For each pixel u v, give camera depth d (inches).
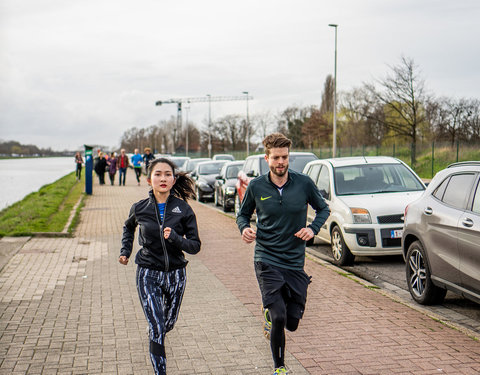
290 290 162.2
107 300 254.2
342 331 206.1
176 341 195.9
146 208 161.2
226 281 290.7
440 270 234.4
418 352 183.0
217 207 776.3
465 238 215.0
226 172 742.5
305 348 187.6
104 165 1262.3
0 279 301.1
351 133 2635.3
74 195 941.2
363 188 374.0
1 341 197.5
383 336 199.9
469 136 1567.4
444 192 244.2
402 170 390.9
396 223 338.3
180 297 162.9
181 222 161.5
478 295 210.1
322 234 386.3
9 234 461.4
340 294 261.9
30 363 175.9
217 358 179.2
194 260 353.4
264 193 162.7
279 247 162.4
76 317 227.0
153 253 159.3
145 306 154.3
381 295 260.7
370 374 164.2
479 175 224.1
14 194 1095.6
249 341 195.0
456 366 170.2
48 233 462.3
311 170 427.2
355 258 377.1
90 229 514.3
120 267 333.1
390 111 1640.0
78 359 179.5
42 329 211.3
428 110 1643.7
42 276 308.0
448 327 211.3
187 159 1188.5
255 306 240.2
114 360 178.5
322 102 3494.1
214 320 220.2
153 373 167.6
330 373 165.2
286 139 160.1
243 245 416.8
